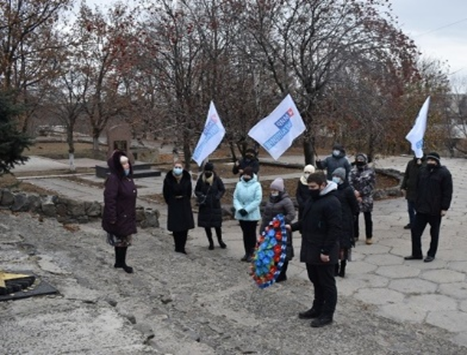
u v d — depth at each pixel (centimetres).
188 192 895
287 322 573
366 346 509
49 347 397
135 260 813
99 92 2906
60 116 3231
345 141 1770
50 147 3941
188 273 754
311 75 1465
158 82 1500
